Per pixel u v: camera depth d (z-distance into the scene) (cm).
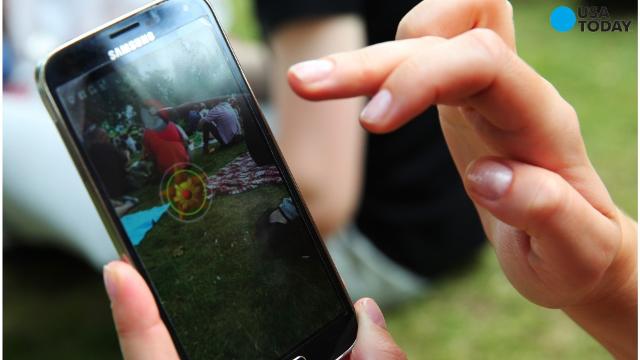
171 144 76
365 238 181
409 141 176
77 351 189
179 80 77
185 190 77
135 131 75
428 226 184
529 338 188
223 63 80
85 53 74
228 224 79
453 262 196
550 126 65
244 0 365
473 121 68
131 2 193
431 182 181
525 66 62
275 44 137
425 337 189
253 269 80
